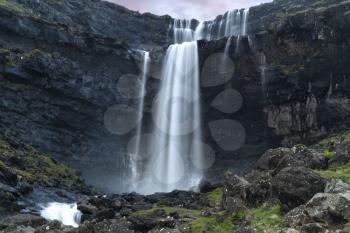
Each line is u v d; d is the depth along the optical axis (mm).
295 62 53688
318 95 52344
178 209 29016
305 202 17750
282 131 54562
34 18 53156
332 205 15461
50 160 47906
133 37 73812
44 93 51688
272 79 54562
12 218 25828
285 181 18594
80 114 54562
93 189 46500
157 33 75250
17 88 49406
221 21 74562
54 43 54000
